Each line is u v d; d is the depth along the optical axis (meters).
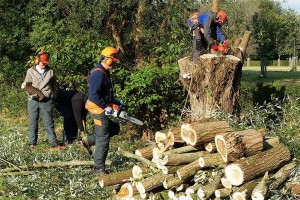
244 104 11.41
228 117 6.69
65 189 6.32
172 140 5.76
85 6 12.70
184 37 11.81
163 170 5.53
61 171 6.95
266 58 40.34
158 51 10.69
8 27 15.13
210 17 8.33
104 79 6.67
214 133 5.48
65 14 13.43
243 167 4.88
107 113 6.62
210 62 7.92
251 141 5.12
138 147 9.04
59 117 12.62
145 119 9.74
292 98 9.42
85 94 9.30
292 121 7.67
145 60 11.56
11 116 13.76
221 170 5.24
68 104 9.16
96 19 12.57
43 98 8.92
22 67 15.38
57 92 9.11
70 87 10.45
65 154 7.89
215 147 5.42
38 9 14.30
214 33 8.69
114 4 12.84
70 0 12.81
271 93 11.49
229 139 5.06
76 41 10.28
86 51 10.04
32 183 6.53
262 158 5.08
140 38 12.58
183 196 5.30
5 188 6.41
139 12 12.63
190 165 5.39
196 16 8.62
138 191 5.75
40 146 9.18
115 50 6.72
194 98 8.34
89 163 7.14
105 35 12.81
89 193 6.20
